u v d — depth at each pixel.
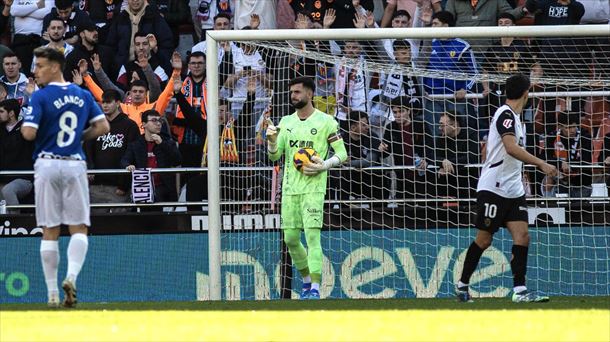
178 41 39.22
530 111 32.56
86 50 37.09
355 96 32.62
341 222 31.77
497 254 31.44
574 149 32.22
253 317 19.53
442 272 31.56
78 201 22.34
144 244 32.31
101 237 32.31
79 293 32.19
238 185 32.53
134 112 34.56
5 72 36.34
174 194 33.28
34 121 21.69
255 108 32.94
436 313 20.39
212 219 30.06
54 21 37.00
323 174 27.55
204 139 34.31
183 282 32.19
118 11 39.69
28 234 32.31
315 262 27.59
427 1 38.41
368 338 15.40
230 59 34.41
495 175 24.23
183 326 17.58
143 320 18.97
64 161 22.06
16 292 32.31
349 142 32.38
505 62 33.19
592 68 33.44
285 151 27.95
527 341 14.99
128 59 37.56
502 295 31.36
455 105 32.28
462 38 30.11
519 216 24.47
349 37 29.75
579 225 31.77
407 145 32.38
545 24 37.16
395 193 32.16
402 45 34.00
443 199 31.48
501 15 36.22
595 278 31.62
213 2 39.22
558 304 24.02
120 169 32.53
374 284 31.62
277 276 31.98
